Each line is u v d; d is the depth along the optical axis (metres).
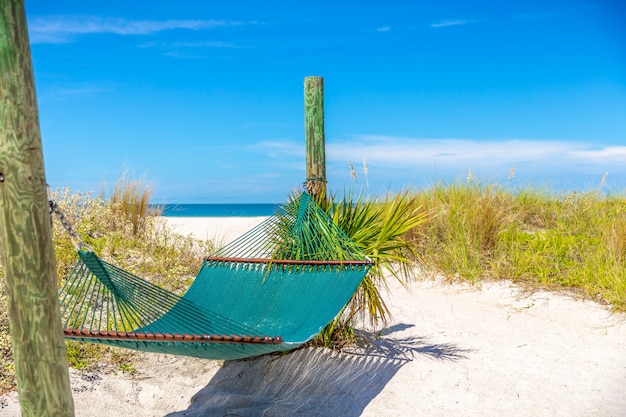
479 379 5.37
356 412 4.79
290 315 4.81
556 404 4.87
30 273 2.93
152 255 8.55
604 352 6.03
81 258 4.00
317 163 6.32
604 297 7.38
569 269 8.30
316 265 5.15
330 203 6.21
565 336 6.50
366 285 5.95
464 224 9.70
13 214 2.88
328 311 4.46
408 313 7.39
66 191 8.48
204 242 9.69
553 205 11.52
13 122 2.85
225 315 5.03
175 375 5.51
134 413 4.76
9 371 4.98
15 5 2.83
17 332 2.96
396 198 6.27
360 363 5.67
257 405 4.92
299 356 5.70
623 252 8.48
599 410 4.74
